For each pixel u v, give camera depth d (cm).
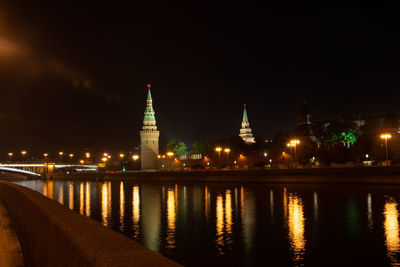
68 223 759
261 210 4291
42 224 980
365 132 11875
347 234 2916
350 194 5422
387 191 5588
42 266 946
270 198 5441
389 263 2184
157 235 3111
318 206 4412
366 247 2530
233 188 7700
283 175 8350
